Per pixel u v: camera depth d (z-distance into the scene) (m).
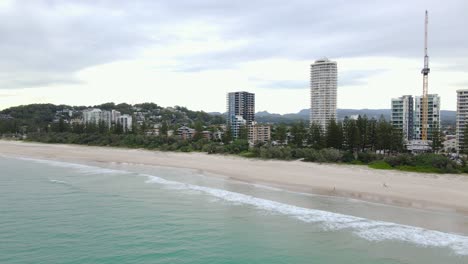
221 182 57.19
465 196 45.31
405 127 134.62
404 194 46.69
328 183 54.66
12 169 74.38
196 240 31.25
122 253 28.52
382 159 77.12
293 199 44.72
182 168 74.44
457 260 26.64
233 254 28.44
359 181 56.03
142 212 39.38
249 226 34.59
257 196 46.66
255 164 79.06
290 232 32.84
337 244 29.95
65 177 63.12
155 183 56.62
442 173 64.88
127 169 74.38
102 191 50.22
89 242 30.72
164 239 31.47
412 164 70.50
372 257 27.44
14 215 38.16
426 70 129.88
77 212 39.41
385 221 35.28
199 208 40.84
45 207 41.41
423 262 26.44
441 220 35.41
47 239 31.30
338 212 38.66
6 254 28.16
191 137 136.50
